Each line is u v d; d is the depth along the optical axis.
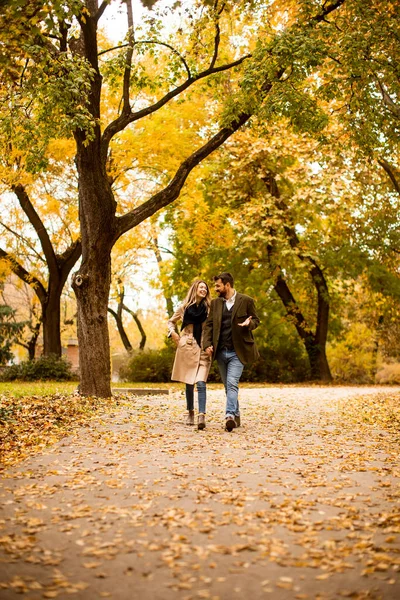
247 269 28.17
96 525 4.30
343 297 31.17
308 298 30.73
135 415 10.63
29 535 4.07
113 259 31.78
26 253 27.52
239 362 9.08
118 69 14.00
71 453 6.99
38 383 22.77
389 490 5.41
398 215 28.78
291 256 26.67
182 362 9.32
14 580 3.33
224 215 24.62
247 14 14.88
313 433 8.94
